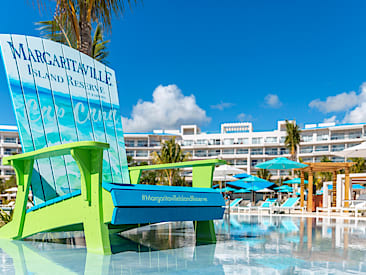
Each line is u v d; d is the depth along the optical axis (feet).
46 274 8.45
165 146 124.67
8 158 12.96
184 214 12.67
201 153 245.24
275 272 8.93
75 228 13.85
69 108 15.93
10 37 14.44
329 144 217.56
